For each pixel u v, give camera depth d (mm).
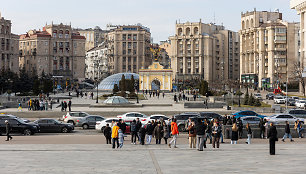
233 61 179250
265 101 77625
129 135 32562
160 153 20547
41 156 19359
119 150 21781
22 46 159625
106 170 15461
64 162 17469
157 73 123562
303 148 22359
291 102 68438
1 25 127250
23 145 24047
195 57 162250
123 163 17203
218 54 171500
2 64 128000
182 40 162750
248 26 142500
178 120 35562
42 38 153125
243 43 144500
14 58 134375
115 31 180250
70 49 158250
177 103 69188
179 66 164000
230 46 177000
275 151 20984
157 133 25578
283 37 129125
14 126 31906
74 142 26766
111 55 180625
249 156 19062
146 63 184125
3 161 17688
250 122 35844
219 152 20797
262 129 29141
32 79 112000
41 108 54531
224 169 15453
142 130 24922
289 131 27438
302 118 39438
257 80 135875
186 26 162750
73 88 137250
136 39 179875
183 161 17688
